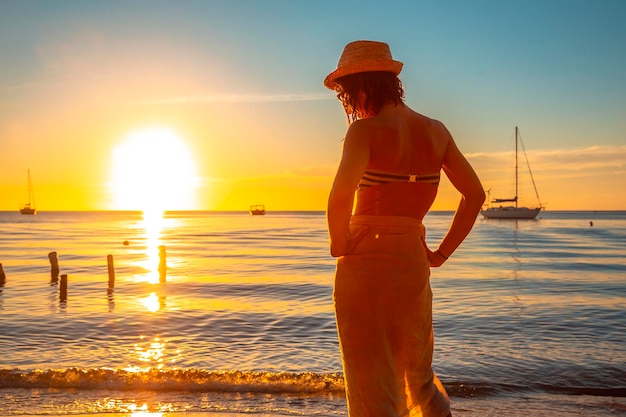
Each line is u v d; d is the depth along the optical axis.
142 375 6.12
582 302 16.16
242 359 9.04
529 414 5.37
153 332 11.56
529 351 9.34
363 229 2.20
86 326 12.30
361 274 2.20
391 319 2.21
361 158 2.14
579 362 8.49
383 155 2.18
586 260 34.28
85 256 37.38
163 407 5.18
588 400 6.05
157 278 24.22
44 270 27.89
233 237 67.00
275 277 24.72
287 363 8.73
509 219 132.88
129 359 9.06
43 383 5.91
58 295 18.50
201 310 14.93
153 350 9.77
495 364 8.38
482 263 32.47
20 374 6.10
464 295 18.02
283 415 4.94
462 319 12.95
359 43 2.27
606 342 10.16
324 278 24.28
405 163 2.21
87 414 4.95
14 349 9.84
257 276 25.16
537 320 12.80
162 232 81.88
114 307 15.59
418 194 2.25
